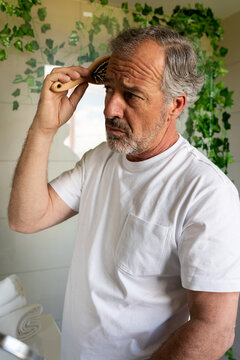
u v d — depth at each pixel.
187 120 1.83
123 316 0.83
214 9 1.87
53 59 1.61
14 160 1.61
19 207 0.92
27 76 1.58
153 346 0.83
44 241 1.71
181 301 0.83
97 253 0.88
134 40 0.76
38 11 1.55
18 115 1.59
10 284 1.20
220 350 0.70
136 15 1.68
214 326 0.68
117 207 0.87
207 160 0.83
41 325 1.17
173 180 0.80
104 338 0.84
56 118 0.91
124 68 0.75
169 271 0.80
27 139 0.92
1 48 1.52
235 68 1.91
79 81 0.93
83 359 0.88
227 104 1.82
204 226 0.71
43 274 1.72
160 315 0.82
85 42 1.65
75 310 0.90
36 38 1.57
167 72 0.76
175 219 0.77
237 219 0.74
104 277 0.85
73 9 1.61
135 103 0.76
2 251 1.64
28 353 0.46
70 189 1.00
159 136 0.82
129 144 0.79
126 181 0.87
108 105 0.77
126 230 0.83
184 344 0.69
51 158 1.66
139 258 0.80
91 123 1.71
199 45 1.75
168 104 0.79
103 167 0.96
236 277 0.70
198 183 0.76
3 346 0.46
